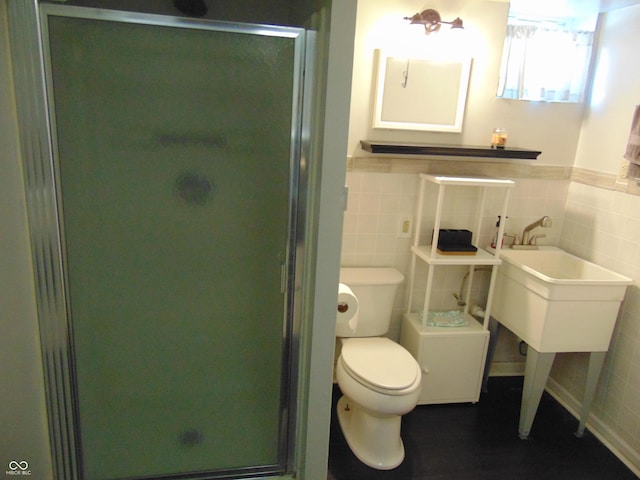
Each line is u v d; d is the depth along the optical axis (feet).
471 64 7.73
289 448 5.51
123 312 4.69
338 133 4.50
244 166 4.62
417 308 8.82
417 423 7.82
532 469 6.87
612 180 7.55
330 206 4.65
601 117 7.84
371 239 8.35
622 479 6.72
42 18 3.92
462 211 8.47
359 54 7.46
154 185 4.47
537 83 8.00
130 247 4.55
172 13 5.16
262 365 5.19
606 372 7.61
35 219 4.24
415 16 7.22
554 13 7.74
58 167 4.21
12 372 4.52
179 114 4.38
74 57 4.06
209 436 5.28
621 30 7.44
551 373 8.93
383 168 8.04
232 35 4.32
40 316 4.46
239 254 4.82
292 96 4.54
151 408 5.04
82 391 4.80
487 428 7.76
